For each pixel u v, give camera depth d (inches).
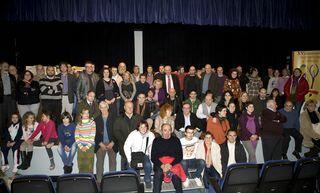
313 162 156.2
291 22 311.7
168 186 186.4
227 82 260.8
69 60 334.6
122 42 346.3
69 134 194.9
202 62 377.1
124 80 240.5
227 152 190.9
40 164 200.2
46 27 320.8
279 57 390.6
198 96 275.4
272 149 215.6
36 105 226.2
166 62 364.2
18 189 138.6
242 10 300.5
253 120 216.8
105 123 194.4
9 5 257.4
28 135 199.9
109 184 142.9
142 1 277.9
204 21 291.7
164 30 359.3
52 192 142.0
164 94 249.3
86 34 336.2
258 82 275.9
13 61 311.1
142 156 181.6
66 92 237.1
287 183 157.6
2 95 223.9
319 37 344.5
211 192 177.8
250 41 385.4
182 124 213.6
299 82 266.4
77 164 200.4
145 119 217.6
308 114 225.0
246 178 152.4
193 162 186.2
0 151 197.8
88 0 268.2
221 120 207.6
